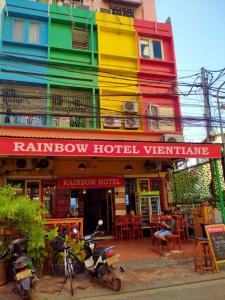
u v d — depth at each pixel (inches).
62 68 533.3
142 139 538.6
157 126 564.1
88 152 376.8
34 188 511.8
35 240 271.6
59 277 290.7
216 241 306.3
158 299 226.4
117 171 550.0
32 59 519.2
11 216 267.7
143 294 241.1
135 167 564.4
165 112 578.6
